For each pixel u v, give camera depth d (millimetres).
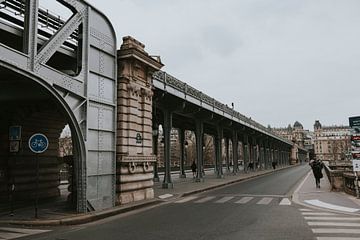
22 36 12453
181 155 40469
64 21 15258
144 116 18688
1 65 10219
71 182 16641
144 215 14086
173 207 16375
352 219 12492
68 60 15836
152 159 19109
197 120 32719
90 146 14477
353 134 18219
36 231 10938
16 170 18656
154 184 29375
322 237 9492
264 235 9773
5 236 10117
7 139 18453
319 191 22438
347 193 20750
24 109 18141
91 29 14859
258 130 55500
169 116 26500
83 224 12352
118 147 16703
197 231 10422
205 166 68938
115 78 16500
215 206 16422
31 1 11383
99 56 15414
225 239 9305
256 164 66000
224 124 40344
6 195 18172
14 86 14562
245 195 21469
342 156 155625
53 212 13992
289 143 108562
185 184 29328
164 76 22766
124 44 17125
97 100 14977
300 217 12961
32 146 12898
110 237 9852
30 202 17406
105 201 15211
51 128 20828
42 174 20188
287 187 27188
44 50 11930
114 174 15953
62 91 12992
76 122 13648
